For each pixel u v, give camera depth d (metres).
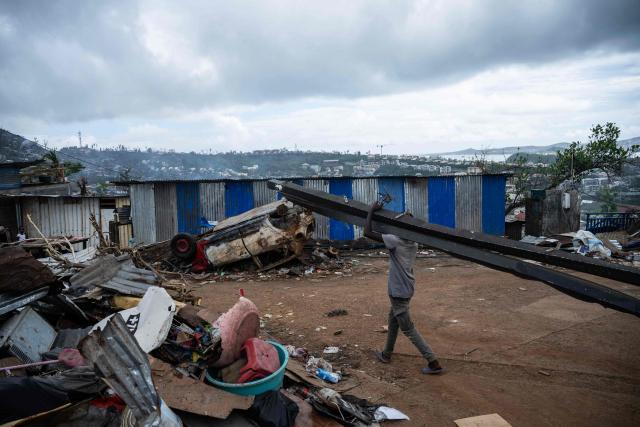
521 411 4.67
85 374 3.69
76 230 22.48
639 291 9.69
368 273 12.80
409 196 18.03
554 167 27.47
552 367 5.75
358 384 5.30
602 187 29.77
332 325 7.62
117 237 20.38
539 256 2.89
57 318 5.27
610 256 14.69
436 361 5.59
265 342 4.62
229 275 12.71
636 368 5.69
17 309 4.47
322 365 5.72
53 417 3.38
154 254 13.98
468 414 4.61
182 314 5.18
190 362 4.30
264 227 12.77
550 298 9.25
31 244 11.20
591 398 4.93
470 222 18.97
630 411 4.63
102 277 6.18
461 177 18.64
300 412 4.40
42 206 21.89
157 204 16.28
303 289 10.70
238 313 4.64
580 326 7.35
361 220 3.75
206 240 13.17
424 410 4.70
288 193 4.11
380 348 6.49
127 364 2.91
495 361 5.96
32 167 31.20
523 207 26.92
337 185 17.30
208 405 3.72
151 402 2.93
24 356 4.17
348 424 4.34
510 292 9.86
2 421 3.28
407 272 5.52
